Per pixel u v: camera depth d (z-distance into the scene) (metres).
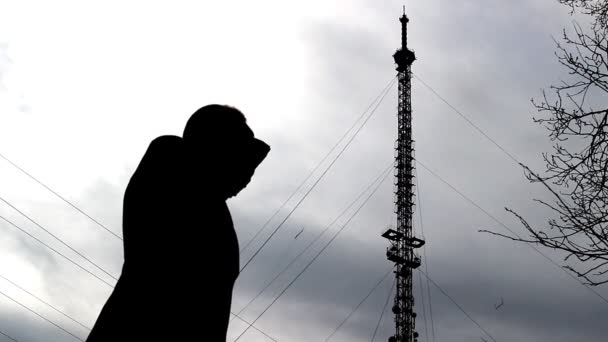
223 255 1.79
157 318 1.62
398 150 72.94
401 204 70.62
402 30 79.62
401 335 64.38
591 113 10.59
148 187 1.78
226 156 1.89
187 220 1.75
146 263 1.69
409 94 75.25
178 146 1.90
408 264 68.31
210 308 1.71
